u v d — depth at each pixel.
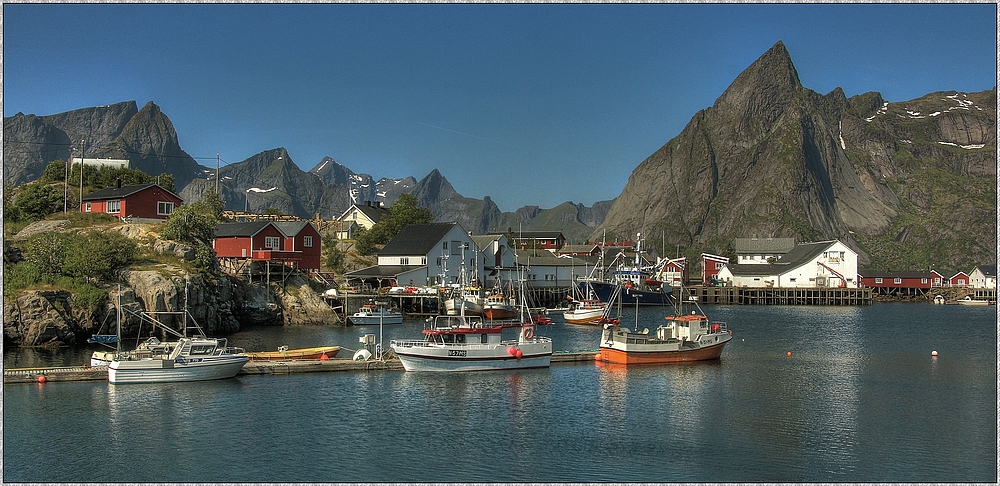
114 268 83.56
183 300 82.25
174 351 57.19
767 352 77.25
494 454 41.69
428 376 60.19
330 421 47.41
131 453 41.25
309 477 38.09
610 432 45.81
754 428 46.88
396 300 113.50
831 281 185.50
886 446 43.53
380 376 59.94
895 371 65.88
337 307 106.06
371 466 39.72
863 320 122.50
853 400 54.16
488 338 62.88
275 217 165.50
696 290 179.62
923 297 194.00
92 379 56.34
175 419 47.34
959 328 107.31
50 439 43.25
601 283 144.25
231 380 57.91
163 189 116.06
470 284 129.75
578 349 77.44
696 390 56.81
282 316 102.62
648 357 66.75
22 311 71.94
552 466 39.91
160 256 91.44
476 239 151.88
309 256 118.62
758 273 193.00
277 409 49.88
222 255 111.25
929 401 54.06
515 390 55.94
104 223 105.12
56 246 80.94
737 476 38.78
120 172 134.25
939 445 43.81
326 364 61.34
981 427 47.53
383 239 159.75
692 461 40.91
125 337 78.06
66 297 75.75
